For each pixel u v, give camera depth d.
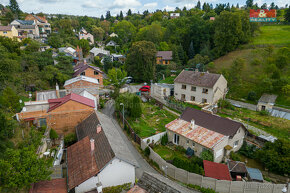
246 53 71.69
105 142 23.78
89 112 33.84
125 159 21.28
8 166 16.14
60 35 106.88
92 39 130.12
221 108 46.78
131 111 41.06
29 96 42.03
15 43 57.53
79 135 29.59
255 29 82.19
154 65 73.19
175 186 18.42
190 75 53.19
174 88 54.94
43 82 51.53
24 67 52.56
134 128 36.19
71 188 19.17
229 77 56.34
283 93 47.66
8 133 24.33
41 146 26.38
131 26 145.12
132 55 72.62
